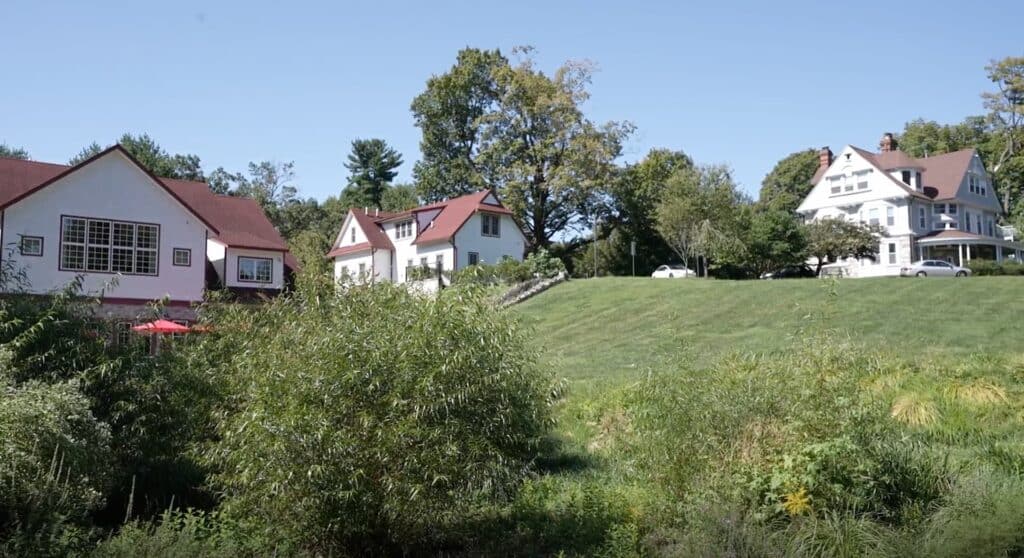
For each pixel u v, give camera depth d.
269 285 36.56
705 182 49.41
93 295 11.16
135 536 7.41
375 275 8.88
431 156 60.06
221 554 7.24
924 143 75.00
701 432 8.09
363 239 51.53
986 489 7.52
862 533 6.94
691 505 7.56
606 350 21.58
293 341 8.16
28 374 9.27
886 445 7.98
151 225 30.72
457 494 7.72
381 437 7.16
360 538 7.91
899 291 24.16
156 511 9.22
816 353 8.44
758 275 44.47
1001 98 69.19
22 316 9.62
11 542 6.36
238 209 38.12
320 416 7.18
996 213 58.34
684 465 8.03
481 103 59.47
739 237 44.91
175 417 10.31
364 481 7.31
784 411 8.02
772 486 7.42
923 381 12.26
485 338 7.82
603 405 13.56
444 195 59.06
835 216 49.22
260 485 7.56
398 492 7.35
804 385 8.09
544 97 52.75
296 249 50.53
